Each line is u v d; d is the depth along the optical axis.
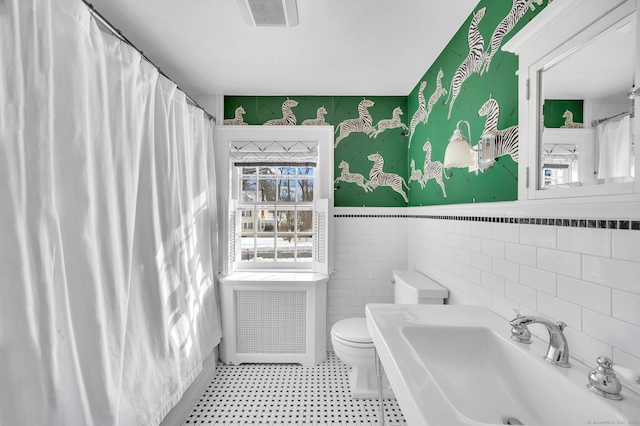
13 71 0.86
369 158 2.76
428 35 1.82
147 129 1.57
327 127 2.70
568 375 0.81
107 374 1.15
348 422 1.79
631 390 0.75
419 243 2.41
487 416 0.88
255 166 2.78
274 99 2.75
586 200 0.86
